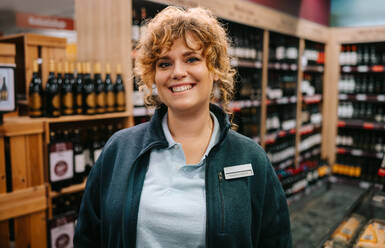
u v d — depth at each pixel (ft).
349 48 16.37
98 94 8.36
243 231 3.40
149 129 3.71
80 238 3.98
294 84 14.78
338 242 5.48
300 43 14.48
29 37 8.11
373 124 15.38
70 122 9.24
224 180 3.48
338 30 16.48
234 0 10.53
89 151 9.22
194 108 3.42
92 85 8.27
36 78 8.09
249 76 13.11
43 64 8.38
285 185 13.64
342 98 16.48
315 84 17.30
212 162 3.48
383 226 6.02
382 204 6.26
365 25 15.96
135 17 9.36
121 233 3.43
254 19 11.49
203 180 3.47
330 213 12.98
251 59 12.30
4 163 7.07
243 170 3.54
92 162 9.09
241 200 3.45
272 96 13.44
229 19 10.38
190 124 3.54
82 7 9.23
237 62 10.94
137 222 3.40
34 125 7.43
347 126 17.19
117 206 3.46
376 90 16.02
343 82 16.75
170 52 3.29
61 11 15.40
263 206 3.72
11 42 9.46
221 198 3.38
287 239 3.89
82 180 8.52
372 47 15.92
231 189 3.46
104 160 3.85
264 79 12.36
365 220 6.23
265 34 12.26
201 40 3.25
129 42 8.25
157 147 3.64
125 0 8.09
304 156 16.01
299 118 14.85
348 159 17.02
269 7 12.51
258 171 3.65
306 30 14.71
